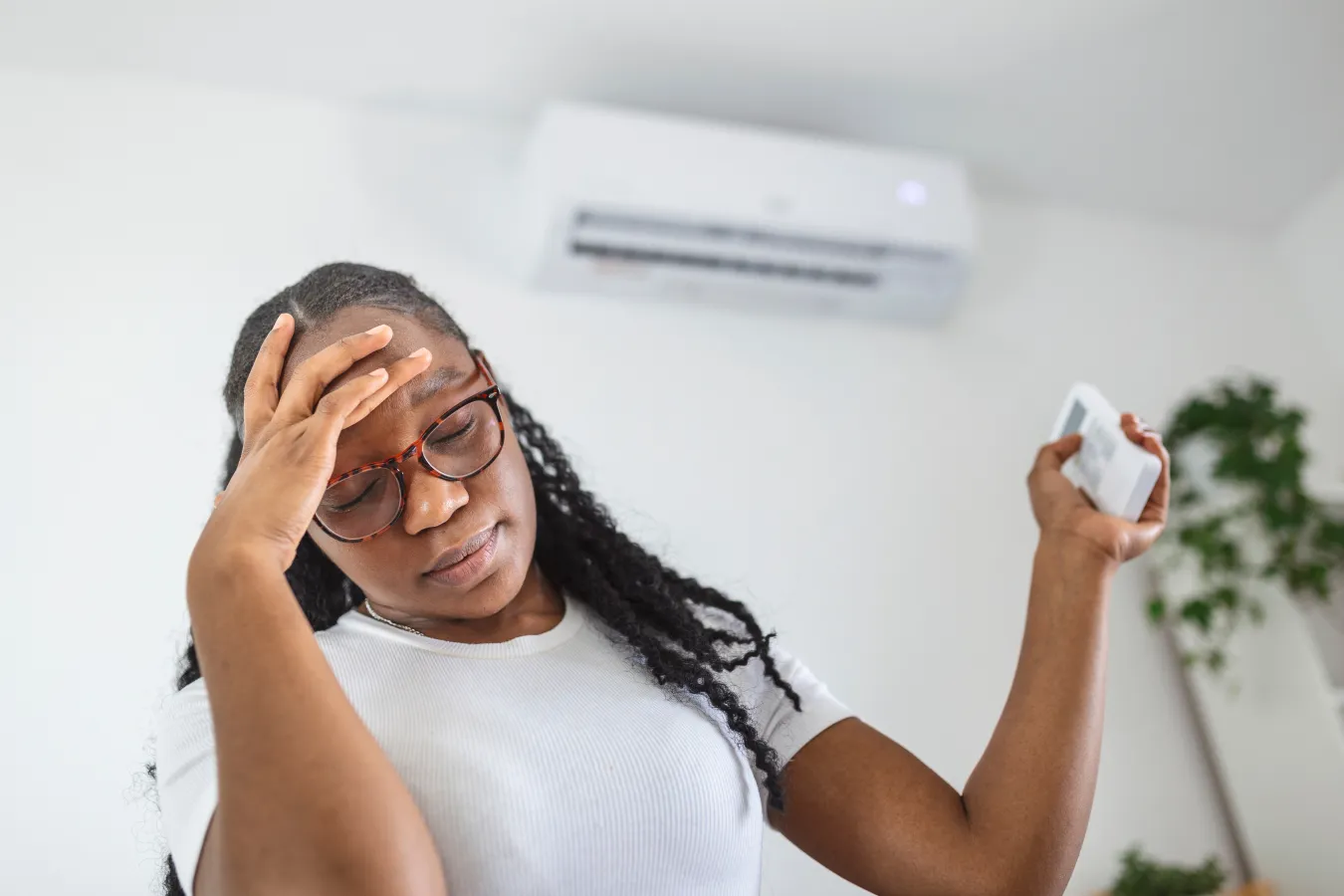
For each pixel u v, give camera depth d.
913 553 2.36
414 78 2.43
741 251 2.41
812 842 0.89
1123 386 2.69
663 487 2.30
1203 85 2.50
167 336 2.19
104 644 1.93
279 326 0.82
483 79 2.44
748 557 2.28
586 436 2.30
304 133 2.43
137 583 1.98
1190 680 2.36
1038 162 2.72
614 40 2.36
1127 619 2.39
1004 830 0.83
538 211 2.32
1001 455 2.51
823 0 2.25
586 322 2.41
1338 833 2.08
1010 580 2.38
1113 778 2.26
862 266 2.47
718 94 2.51
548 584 0.92
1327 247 2.86
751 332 2.49
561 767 0.75
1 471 2.01
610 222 2.34
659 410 2.36
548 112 2.40
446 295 2.36
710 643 0.91
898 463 2.44
